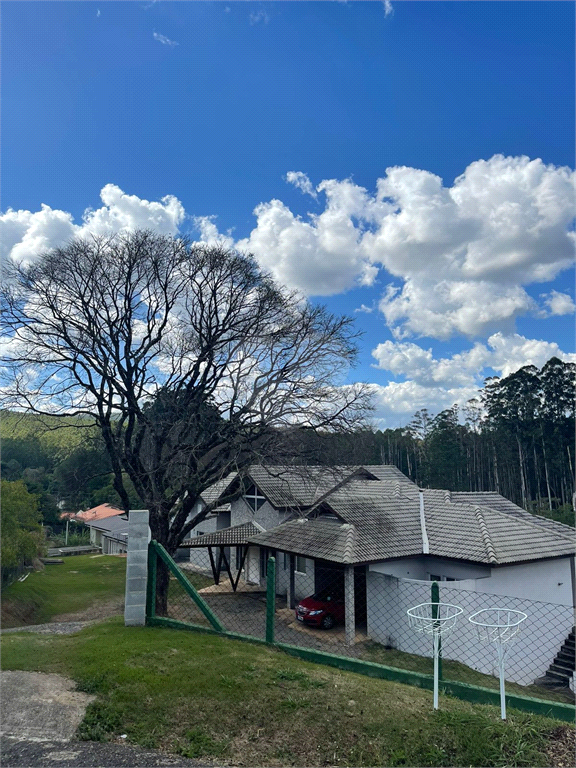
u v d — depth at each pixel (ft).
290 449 55.11
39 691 15.11
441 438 188.75
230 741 13.08
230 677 16.16
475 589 47.42
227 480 101.30
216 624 21.57
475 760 12.47
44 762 11.79
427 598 46.80
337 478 61.36
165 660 17.31
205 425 57.31
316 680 16.49
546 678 45.03
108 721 13.57
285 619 58.54
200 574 91.15
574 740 13.25
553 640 46.75
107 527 165.89
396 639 48.26
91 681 15.66
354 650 47.26
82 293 55.42
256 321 60.39
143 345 59.93
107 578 96.07
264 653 19.04
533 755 12.50
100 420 54.75
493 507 75.41
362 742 13.15
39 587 81.35
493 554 48.83
